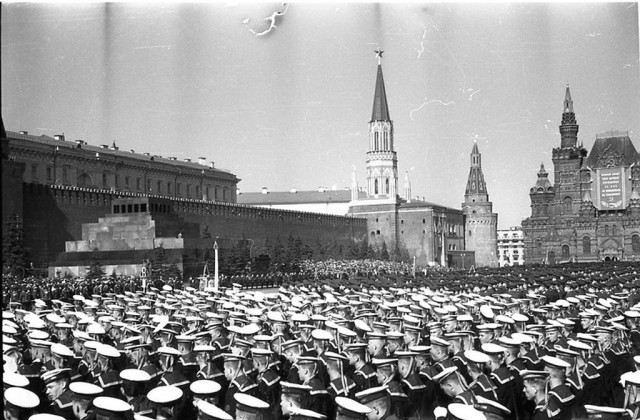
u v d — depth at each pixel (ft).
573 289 225.97
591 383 85.71
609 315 128.77
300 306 159.84
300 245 571.69
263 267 460.14
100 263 366.43
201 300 181.06
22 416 62.85
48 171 463.42
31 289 247.29
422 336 113.29
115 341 117.70
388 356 90.27
